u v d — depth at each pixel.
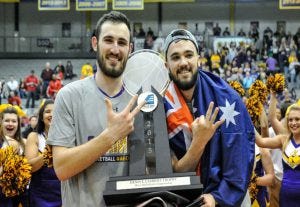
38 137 4.66
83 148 2.20
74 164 2.22
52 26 27.08
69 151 2.24
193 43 2.51
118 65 2.32
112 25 2.31
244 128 2.54
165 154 2.30
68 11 26.98
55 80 19.28
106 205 2.22
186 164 2.35
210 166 2.45
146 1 23.16
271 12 26.45
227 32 25.38
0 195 4.30
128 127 2.18
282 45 23.16
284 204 4.89
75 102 2.39
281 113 6.03
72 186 2.38
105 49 2.30
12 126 4.89
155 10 27.05
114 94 2.41
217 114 2.51
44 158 4.08
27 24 27.06
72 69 22.92
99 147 2.17
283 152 4.90
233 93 2.60
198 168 2.49
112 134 2.16
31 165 4.41
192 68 2.49
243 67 22.00
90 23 26.97
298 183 4.77
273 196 5.39
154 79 2.48
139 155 2.30
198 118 2.33
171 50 2.50
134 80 2.46
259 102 4.61
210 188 2.43
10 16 26.98
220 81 2.65
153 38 24.89
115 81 2.40
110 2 26.03
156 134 2.34
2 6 26.94
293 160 4.79
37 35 27.05
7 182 4.12
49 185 4.47
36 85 20.19
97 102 2.39
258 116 4.65
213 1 26.50
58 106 2.39
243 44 23.42
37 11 27.02
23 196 4.65
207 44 24.36
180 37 2.50
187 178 2.20
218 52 22.92
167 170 2.28
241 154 2.47
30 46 24.67
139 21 27.16
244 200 2.66
